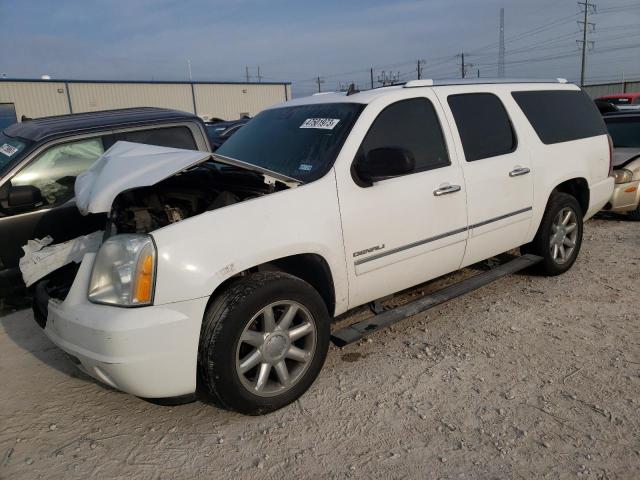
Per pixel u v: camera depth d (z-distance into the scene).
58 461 2.87
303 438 2.97
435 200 3.93
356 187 3.54
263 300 3.02
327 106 4.07
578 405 3.13
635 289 4.89
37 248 3.91
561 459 2.69
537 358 3.70
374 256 3.65
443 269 4.20
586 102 5.68
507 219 4.54
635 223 7.46
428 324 4.32
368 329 3.58
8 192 4.86
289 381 3.23
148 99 36.22
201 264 2.86
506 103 4.71
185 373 2.87
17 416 3.32
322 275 3.48
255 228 3.08
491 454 2.76
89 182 3.55
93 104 34.00
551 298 4.75
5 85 30.75
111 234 3.39
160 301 2.77
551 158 4.93
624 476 2.55
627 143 8.11
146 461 2.84
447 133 4.13
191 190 3.70
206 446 2.94
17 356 4.14
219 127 11.84
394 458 2.77
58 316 2.99
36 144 5.06
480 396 3.27
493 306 4.62
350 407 3.23
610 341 3.90
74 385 3.67
